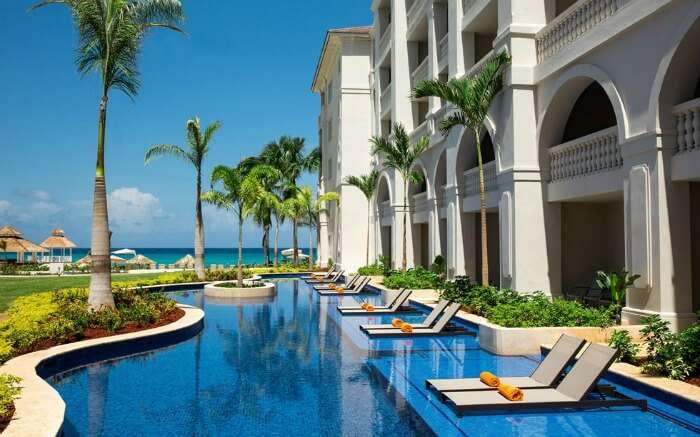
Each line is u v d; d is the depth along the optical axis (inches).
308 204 1739.7
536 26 570.3
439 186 878.4
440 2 874.1
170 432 254.4
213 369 380.2
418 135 965.2
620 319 427.2
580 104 583.8
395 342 473.4
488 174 673.6
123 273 1667.1
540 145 562.6
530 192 561.6
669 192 387.5
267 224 1780.3
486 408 264.7
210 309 737.6
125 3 520.4
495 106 612.7
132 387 335.0
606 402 270.7
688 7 363.3
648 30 400.5
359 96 1446.9
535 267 559.5
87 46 526.6
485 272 587.8
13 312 540.4
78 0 517.3
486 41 766.5
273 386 333.7
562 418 265.0
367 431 252.7
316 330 549.0
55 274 1620.3
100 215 522.9
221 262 3966.5
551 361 307.4
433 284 762.8
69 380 352.5
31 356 364.8
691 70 382.6
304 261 2069.4
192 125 1061.1
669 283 382.9
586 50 467.2
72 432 254.4
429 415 274.4
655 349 327.6
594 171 491.8
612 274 420.8
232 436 248.5
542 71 546.0
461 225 749.9
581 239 599.5
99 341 417.7
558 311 434.0
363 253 1414.9
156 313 533.0
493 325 439.2
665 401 275.3
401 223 1058.7
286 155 1812.3
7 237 2118.6
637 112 410.9
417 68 1005.2
